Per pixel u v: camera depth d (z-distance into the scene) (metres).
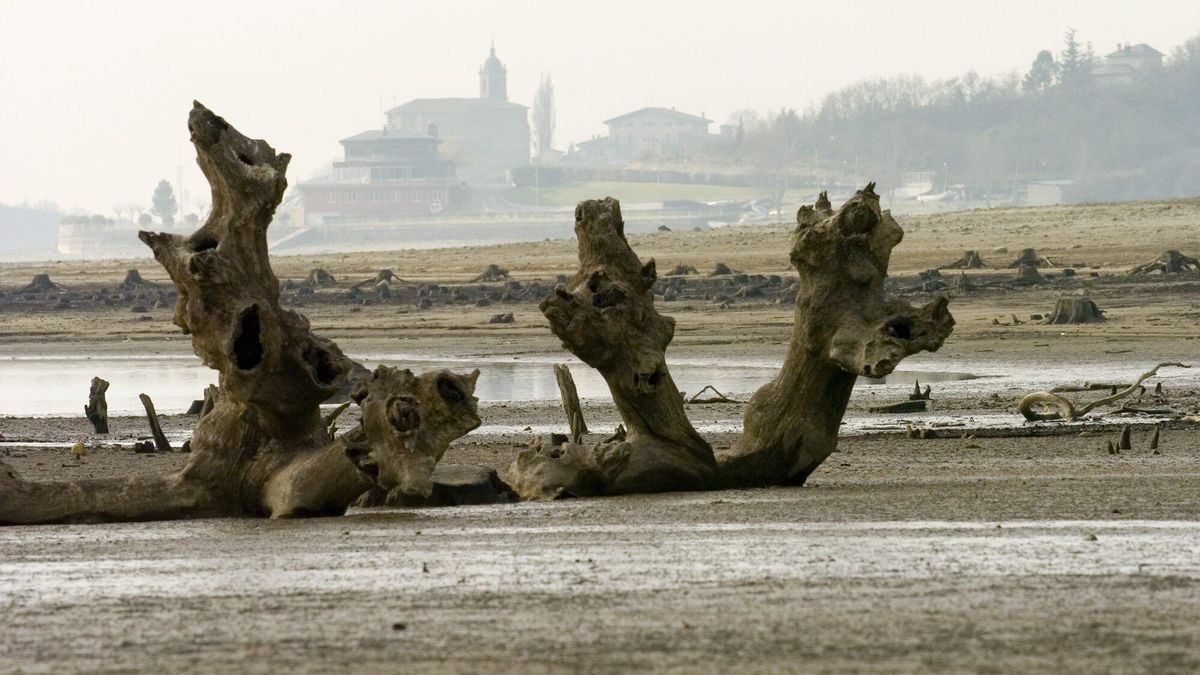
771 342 143.88
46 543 35.59
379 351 151.12
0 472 39.50
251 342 39.25
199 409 90.69
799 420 44.62
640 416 43.94
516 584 28.62
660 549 32.56
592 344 43.03
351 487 39.00
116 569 31.50
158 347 165.62
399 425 37.06
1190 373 100.94
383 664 22.31
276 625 25.23
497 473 48.34
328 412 87.81
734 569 29.78
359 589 28.42
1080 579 28.16
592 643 23.41
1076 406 77.56
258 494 39.94
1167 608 25.42
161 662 22.75
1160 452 55.88
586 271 43.47
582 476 43.56
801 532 34.75
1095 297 185.75
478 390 105.44
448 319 194.62
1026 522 35.84
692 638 23.66
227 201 39.06
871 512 38.09
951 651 22.56
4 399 108.31
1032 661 21.89
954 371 109.25
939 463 53.38
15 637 24.75
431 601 27.09
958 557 30.73
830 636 23.62
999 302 185.25
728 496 42.47
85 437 77.56
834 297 42.78
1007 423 69.81
